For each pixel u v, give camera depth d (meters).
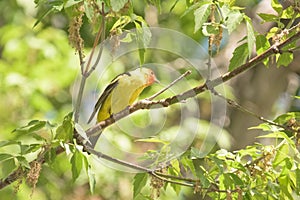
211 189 7.52
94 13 6.87
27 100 14.30
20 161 6.99
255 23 14.70
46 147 7.03
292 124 7.62
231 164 7.60
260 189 7.58
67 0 7.03
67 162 13.91
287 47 8.34
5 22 15.71
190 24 15.91
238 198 7.34
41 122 7.16
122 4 6.45
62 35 14.91
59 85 14.45
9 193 12.85
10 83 14.05
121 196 14.34
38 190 13.69
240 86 16.41
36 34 14.93
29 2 15.33
